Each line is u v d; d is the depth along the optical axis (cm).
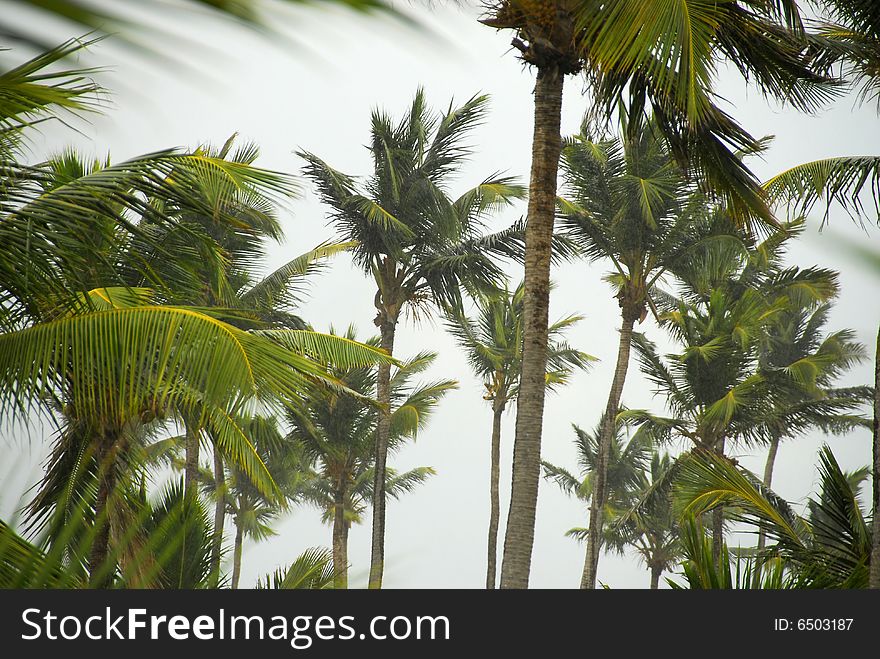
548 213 2472
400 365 2361
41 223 1362
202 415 1816
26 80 600
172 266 1888
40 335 1385
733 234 4753
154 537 351
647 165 4675
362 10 131
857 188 1984
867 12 2003
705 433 4638
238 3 126
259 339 1455
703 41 1608
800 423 4594
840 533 1834
